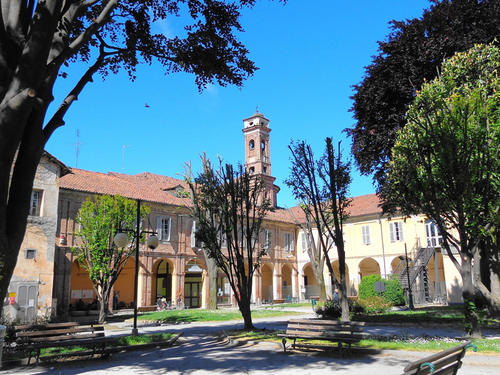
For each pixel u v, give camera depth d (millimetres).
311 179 13938
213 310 25672
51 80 6641
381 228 37125
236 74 10305
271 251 41094
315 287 42625
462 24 17516
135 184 32812
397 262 35875
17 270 19219
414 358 8172
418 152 11445
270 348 10148
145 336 12570
